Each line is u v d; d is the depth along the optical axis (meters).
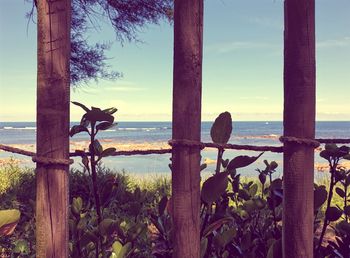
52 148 1.51
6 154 35.72
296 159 1.52
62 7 1.53
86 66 8.46
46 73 1.51
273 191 2.36
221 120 1.62
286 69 1.54
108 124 1.76
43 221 1.52
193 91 1.49
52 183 1.51
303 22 1.50
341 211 2.14
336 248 2.26
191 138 1.49
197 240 1.51
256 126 181.62
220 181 1.62
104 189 1.94
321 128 151.75
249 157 1.62
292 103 1.52
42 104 1.52
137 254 2.00
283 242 1.58
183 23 1.49
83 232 2.00
